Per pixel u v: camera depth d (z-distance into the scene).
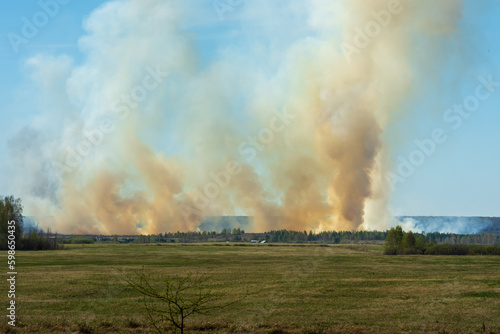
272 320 32.72
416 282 55.56
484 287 51.44
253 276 61.25
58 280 54.16
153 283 51.78
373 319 33.56
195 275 61.81
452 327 30.91
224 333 28.67
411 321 32.91
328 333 29.19
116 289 46.66
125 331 28.55
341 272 67.62
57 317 32.50
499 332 29.50
